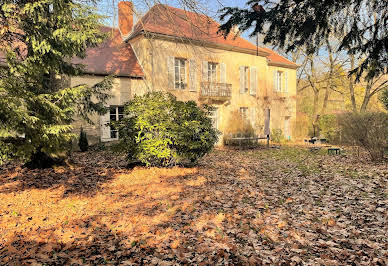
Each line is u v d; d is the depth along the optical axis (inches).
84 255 128.3
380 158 409.1
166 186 254.7
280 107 852.6
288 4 200.7
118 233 152.5
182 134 316.2
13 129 180.1
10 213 179.6
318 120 898.1
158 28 604.1
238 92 747.4
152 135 314.3
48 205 197.5
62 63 317.7
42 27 220.4
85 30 247.3
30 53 246.7
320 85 1048.8
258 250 132.7
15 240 141.6
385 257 121.3
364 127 416.8
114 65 576.7
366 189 236.7
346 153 526.3
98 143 541.3
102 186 253.3
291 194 230.8
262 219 172.2
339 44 217.6
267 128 658.8
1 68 200.5
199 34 404.8
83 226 161.9
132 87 582.2
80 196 220.8
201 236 148.3
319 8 191.9
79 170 321.4
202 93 666.8
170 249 135.2
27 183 257.6
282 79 872.9
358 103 1115.3
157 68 600.1
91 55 572.1
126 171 320.5
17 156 192.9
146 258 126.1
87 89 267.4
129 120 319.6
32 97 199.0
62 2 227.9
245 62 759.7
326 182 272.5
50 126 206.2
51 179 275.1
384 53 198.7
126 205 200.5
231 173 325.4
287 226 160.2
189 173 314.3
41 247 134.6
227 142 695.1
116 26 334.0
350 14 196.9
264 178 298.5
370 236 142.9
